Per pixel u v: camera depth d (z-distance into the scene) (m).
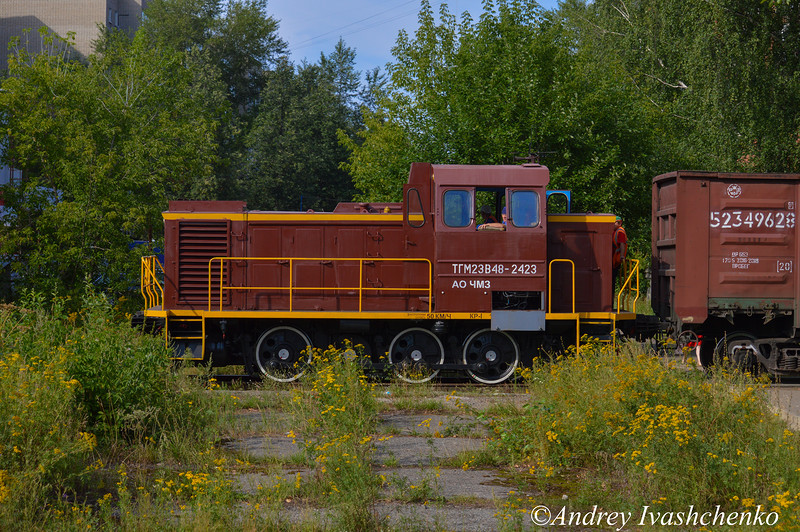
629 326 12.78
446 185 11.98
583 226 12.69
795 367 12.59
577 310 12.63
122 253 20.78
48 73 22.58
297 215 12.70
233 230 12.73
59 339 8.55
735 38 23.62
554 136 21.30
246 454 7.34
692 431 6.09
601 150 21.72
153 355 8.34
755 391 7.69
